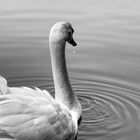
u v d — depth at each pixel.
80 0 20.77
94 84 12.89
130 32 16.47
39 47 15.12
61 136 9.43
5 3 20.23
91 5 19.88
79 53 14.79
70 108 10.98
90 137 10.09
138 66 13.69
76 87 12.80
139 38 15.87
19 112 8.67
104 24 17.33
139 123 10.62
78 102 11.21
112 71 13.48
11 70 13.50
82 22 17.55
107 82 12.94
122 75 13.22
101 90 12.55
